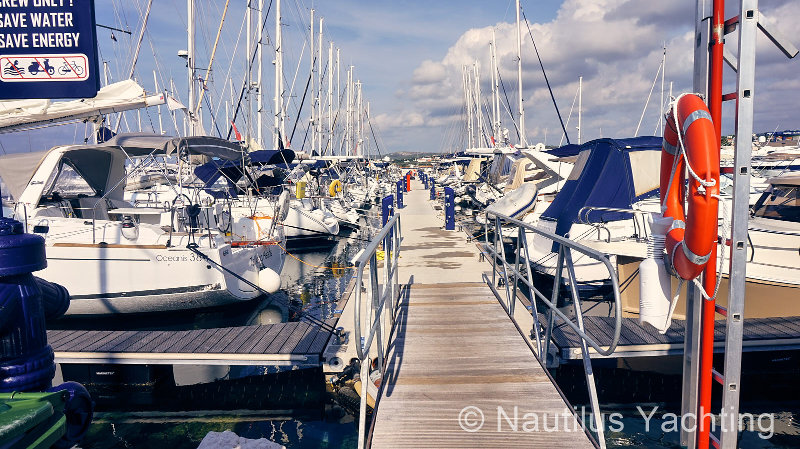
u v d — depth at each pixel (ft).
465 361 15.46
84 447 19.51
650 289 11.75
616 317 10.18
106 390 22.49
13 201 36.45
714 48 10.55
